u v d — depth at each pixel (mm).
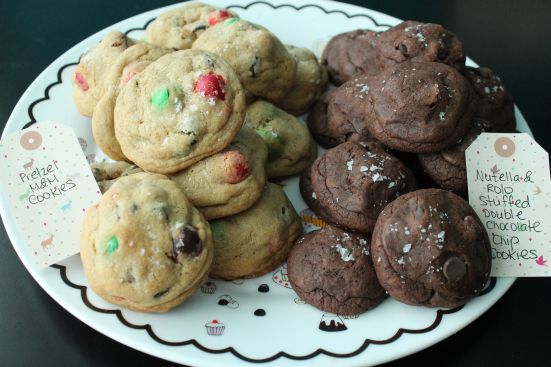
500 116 436
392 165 402
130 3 590
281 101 471
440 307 365
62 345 373
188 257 346
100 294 348
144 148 370
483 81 438
